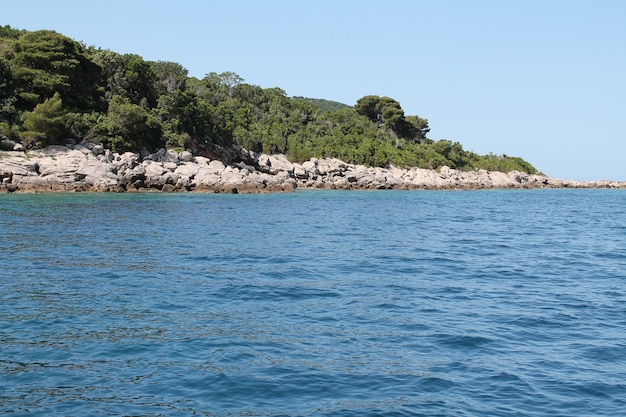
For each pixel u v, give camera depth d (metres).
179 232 37.09
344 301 18.39
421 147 156.75
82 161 75.75
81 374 11.74
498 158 174.25
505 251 32.53
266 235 36.94
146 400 10.58
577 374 12.15
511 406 10.55
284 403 10.52
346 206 70.25
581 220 58.66
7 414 9.90
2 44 91.88
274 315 16.47
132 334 14.37
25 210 49.47
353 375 11.90
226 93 140.50
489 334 14.91
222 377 11.63
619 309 18.02
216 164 92.81
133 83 97.44
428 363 12.68
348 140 135.62
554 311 17.61
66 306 17.09
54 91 85.31
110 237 33.59
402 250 31.52
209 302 17.91
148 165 83.38
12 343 13.55
